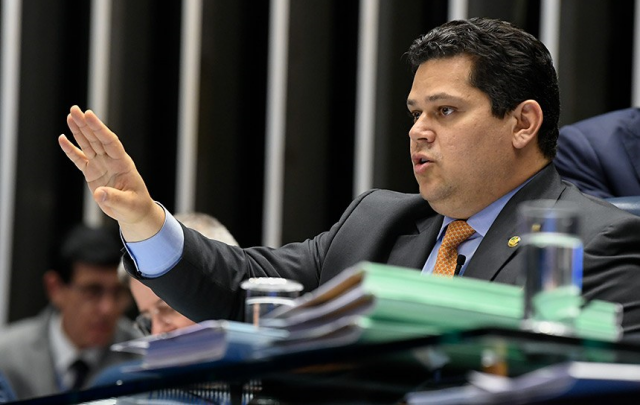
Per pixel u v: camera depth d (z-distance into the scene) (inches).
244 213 497.4
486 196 223.5
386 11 464.1
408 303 124.8
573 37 420.5
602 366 118.0
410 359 134.2
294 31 486.6
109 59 515.5
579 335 121.4
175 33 513.3
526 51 226.5
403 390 143.3
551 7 427.5
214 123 498.3
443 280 131.1
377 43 465.7
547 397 119.6
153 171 509.7
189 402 152.3
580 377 115.3
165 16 515.8
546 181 227.0
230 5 502.0
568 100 418.6
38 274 522.9
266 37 502.0
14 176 522.0
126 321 433.1
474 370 139.6
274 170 486.6
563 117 417.7
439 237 233.0
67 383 417.1
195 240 222.4
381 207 244.5
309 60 486.0
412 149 225.9
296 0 488.1
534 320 133.4
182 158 502.0
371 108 466.6
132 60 514.0
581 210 217.0
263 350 138.3
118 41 514.6
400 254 233.5
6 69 523.2
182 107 506.0
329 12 486.9
